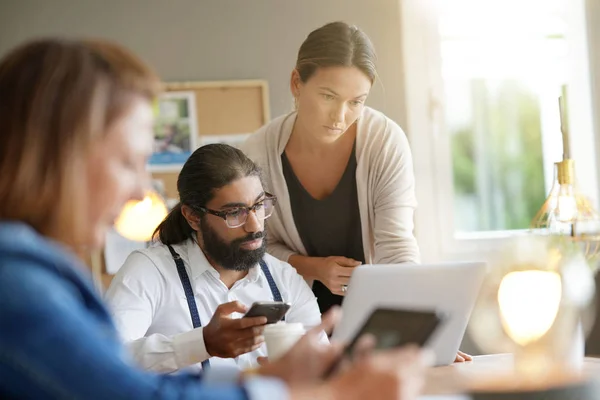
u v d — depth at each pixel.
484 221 3.77
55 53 0.94
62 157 0.92
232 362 2.00
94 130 0.92
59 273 0.88
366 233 2.45
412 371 0.92
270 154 2.46
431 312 1.21
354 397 0.91
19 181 0.91
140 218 3.50
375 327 1.24
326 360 1.13
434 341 1.77
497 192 3.78
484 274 1.75
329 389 0.92
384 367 0.91
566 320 1.38
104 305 0.93
